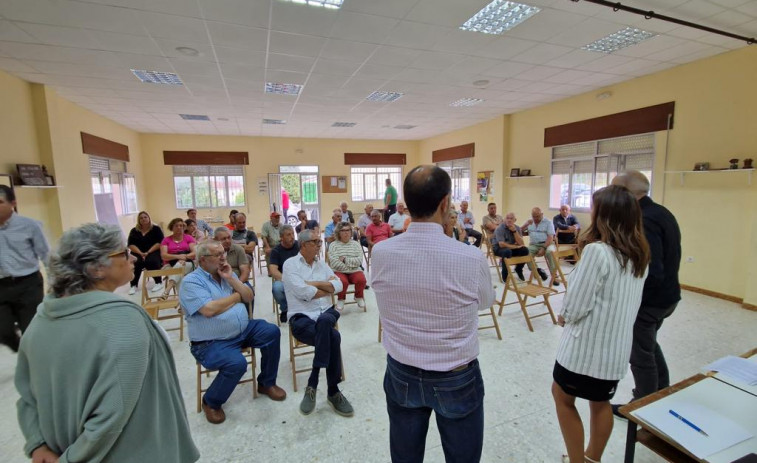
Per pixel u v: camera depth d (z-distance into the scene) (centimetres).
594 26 330
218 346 208
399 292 100
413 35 343
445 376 99
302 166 1001
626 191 129
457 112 705
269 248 491
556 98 605
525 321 343
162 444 92
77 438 79
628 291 128
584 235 139
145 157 859
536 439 183
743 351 274
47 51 358
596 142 561
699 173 425
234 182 942
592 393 134
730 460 88
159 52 371
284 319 345
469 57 405
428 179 96
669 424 101
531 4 290
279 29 324
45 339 80
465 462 106
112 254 87
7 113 415
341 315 364
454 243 98
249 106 615
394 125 835
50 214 487
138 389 83
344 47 369
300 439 188
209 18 300
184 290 209
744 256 391
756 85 372
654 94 470
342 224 380
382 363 267
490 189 790
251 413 210
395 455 112
